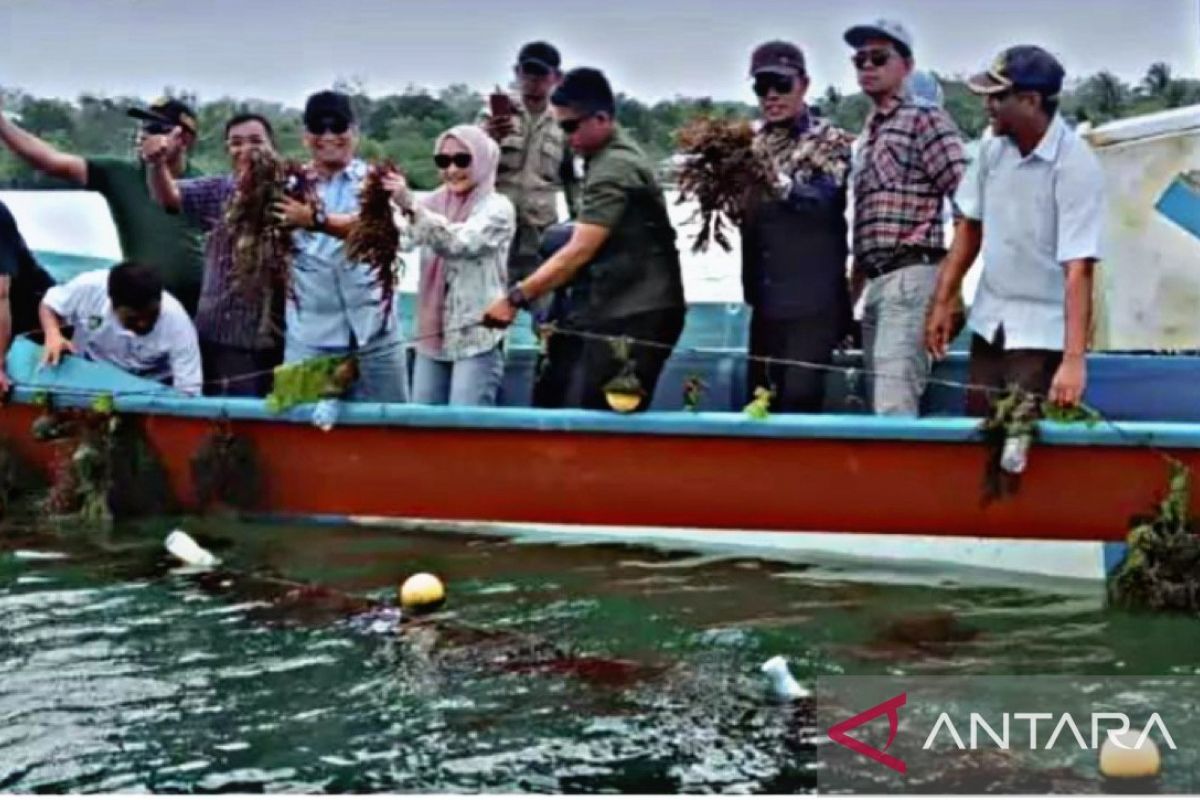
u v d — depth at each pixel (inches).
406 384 328.8
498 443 297.7
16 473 339.0
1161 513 265.9
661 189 297.3
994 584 275.4
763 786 194.2
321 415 305.4
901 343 290.0
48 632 252.8
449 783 196.4
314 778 198.2
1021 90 273.0
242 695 225.3
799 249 298.0
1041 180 276.1
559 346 310.7
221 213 334.0
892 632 250.1
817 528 285.0
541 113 332.5
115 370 326.0
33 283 351.6
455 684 228.8
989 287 286.0
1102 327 318.7
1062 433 270.5
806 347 300.4
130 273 322.0
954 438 274.7
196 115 357.7
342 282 320.2
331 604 266.4
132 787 196.1
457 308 311.7
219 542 303.6
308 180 320.8
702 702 221.3
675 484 289.7
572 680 229.9
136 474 322.7
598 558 291.1
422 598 262.2
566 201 336.8
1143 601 261.3
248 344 334.6
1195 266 312.3
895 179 287.9
